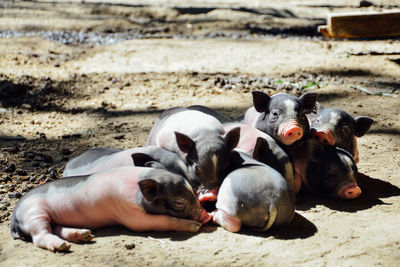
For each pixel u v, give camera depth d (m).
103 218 2.58
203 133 2.69
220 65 4.28
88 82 3.76
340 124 2.79
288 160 2.71
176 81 3.76
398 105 3.40
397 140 3.08
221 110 3.36
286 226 2.59
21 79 3.71
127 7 7.25
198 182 2.63
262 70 4.11
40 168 2.90
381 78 3.84
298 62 4.35
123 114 3.36
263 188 2.55
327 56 4.55
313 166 2.74
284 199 2.55
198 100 3.49
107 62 4.35
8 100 3.47
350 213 2.65
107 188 2.56
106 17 6.68
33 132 3.18
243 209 2.55
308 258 2.47
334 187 2.71
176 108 2.93
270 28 6.02
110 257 2.47
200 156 2.63
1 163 2.91
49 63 4.26
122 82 3.76
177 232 2.57
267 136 2.74
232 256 2.48
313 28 5.91
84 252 2.50
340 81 3.76
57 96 3.54
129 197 2.55
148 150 2.70
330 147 2.75
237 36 5.58
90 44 5.07
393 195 2.74
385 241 2.53
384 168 2.89
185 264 2.45
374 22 4.04
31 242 2.54
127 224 2.57
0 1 7.79
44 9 7.17
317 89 3.59
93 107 3.43
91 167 2.73
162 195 2.56
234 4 7.64
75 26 6.07
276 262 2.46
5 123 3.25
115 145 3.07
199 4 7.64
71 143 3.09
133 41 5.24
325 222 2.61
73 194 2.57
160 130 2.81
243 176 2.57
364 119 2.82
